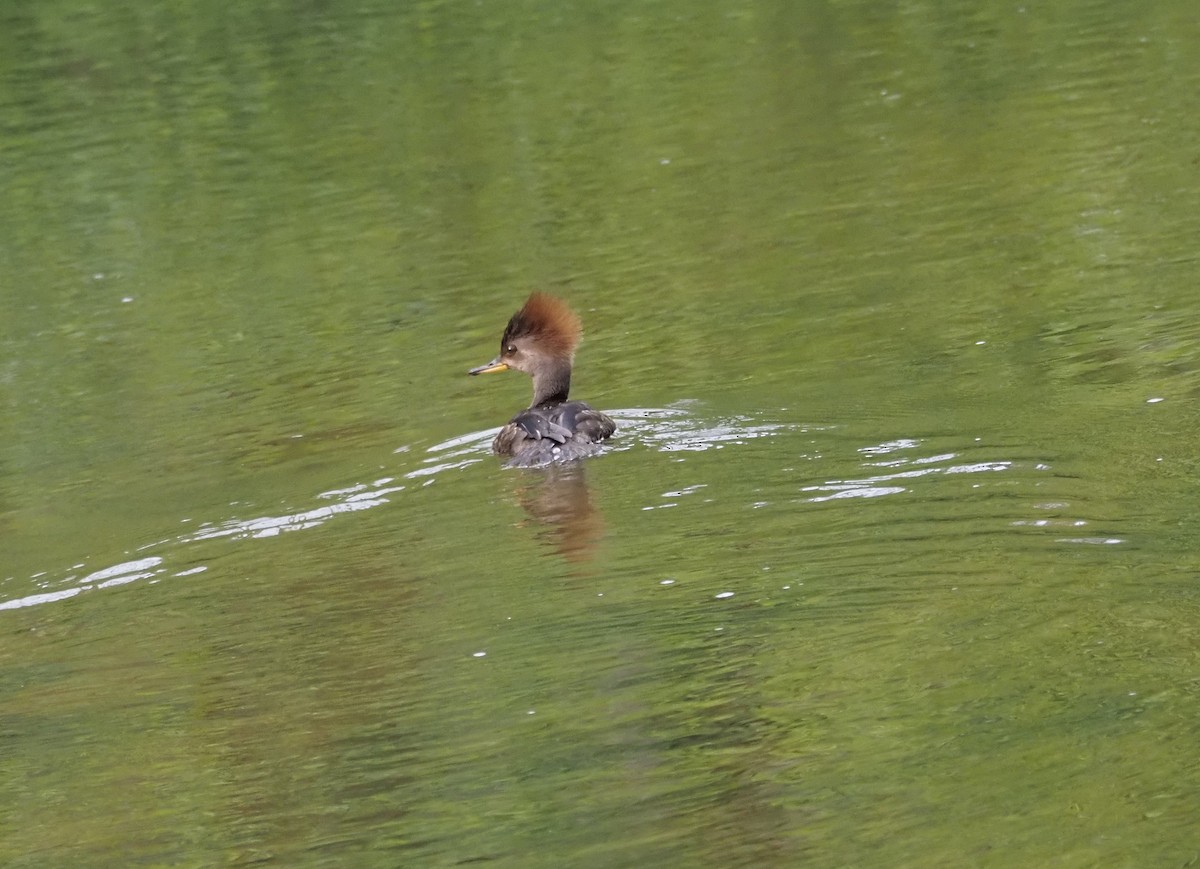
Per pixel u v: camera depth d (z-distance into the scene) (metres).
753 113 27.50
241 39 34.41
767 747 8.51
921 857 7.49
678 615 10.31
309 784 8.78
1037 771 8.06
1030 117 25.27
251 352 19.20
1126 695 8.73
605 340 18.08
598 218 23.11
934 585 10.38
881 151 24.61
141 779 9.11
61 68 33.06
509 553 11.73
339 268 22.17
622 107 28.66
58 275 23.14
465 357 18.25
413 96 30.12
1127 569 10.33
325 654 10.43
